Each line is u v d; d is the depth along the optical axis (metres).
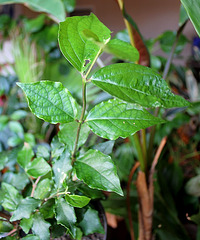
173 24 1.86
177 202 0.76
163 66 0.89
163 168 0.81
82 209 0.40
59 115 0.32
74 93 0.86
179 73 0.98
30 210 0.36
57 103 0.32
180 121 0.81
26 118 0.86
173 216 0.66
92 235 0.44
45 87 0.31
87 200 0.32
